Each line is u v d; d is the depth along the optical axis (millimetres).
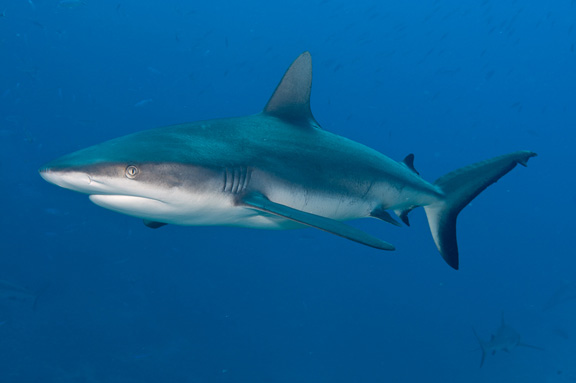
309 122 4488
